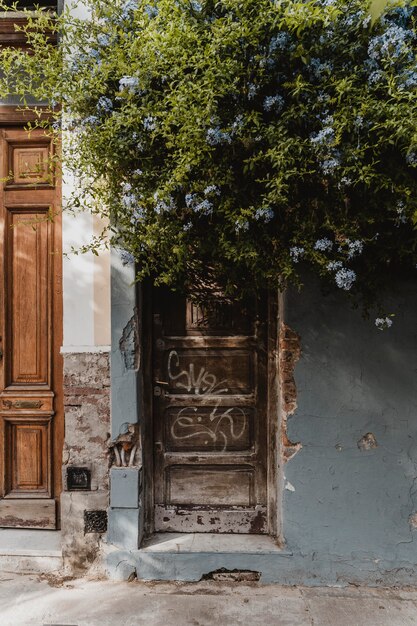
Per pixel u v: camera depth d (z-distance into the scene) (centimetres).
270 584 321
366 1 240
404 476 320
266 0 243
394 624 281
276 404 346
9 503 353
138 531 325
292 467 322
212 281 344
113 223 293
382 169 254
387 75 240
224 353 353
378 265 297
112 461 331
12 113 351
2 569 329
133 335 325
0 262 356
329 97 244
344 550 320
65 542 327
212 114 246
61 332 353
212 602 299
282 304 323
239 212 263
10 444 357
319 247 261
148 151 269
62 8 333
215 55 246
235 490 353
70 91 270
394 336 320
